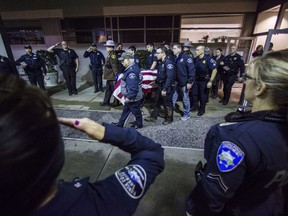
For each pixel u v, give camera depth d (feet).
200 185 2.40
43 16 21.33
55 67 23.03
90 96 16.78
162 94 10.66
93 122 1.38
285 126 1.86
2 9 21.45
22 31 22.53
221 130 2.15
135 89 9.14
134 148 1.46
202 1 18.81
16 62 14.25
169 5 19.38
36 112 0.76
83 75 23.52
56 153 0.85
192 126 10.86
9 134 0.66
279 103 1.84
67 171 7.29
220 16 19.72
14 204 0.75
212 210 2.23
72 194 1.05
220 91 18.40
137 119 10.34
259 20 18.45
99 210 1.06
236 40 19.72
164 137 9.70
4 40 13.01
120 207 1.14
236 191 2.14
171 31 20.75
